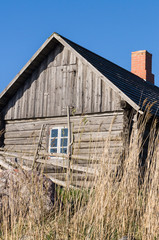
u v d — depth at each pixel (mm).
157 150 4285
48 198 4754
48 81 13086
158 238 4059
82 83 12164
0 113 13992
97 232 3926
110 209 4121
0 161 7570
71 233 3912
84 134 11555
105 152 4277
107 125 11195
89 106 11766
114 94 11242
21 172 4531
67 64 12727
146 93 13273
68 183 4133
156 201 4113
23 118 13438
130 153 4406
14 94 13945
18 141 13375
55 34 12695
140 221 4332
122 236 4031
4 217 4289
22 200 4238
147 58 18234
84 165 10680
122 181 4316
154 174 4234
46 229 4023
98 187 4145
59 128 12367
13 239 3936
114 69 14289
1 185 5336
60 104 12539
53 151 12102
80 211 4090
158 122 10227
